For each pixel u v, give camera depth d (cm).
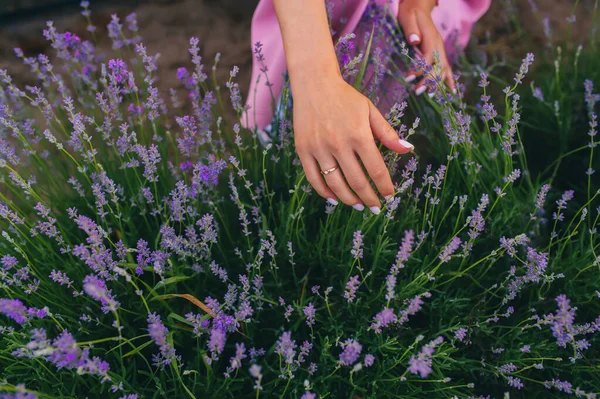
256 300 94
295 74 81
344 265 97
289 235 98
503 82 132
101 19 167
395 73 116
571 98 126
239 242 103
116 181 108
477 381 95
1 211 86
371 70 114
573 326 88
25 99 142
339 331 92
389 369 88
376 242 96
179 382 88
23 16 161
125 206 102
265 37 120
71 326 89
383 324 82
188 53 158
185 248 95
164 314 95
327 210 92
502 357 93
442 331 89
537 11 162
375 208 83
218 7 171
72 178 97
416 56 108
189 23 167
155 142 117
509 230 102
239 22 168
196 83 107
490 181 106
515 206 100
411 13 113
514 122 94
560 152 122
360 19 113
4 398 72
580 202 116
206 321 83
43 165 103
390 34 114
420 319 98
